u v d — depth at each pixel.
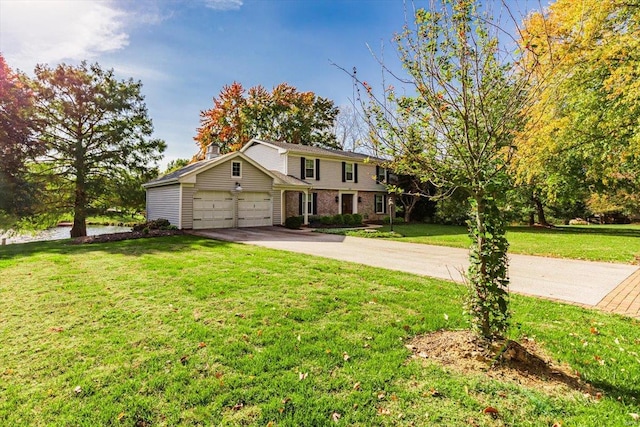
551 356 3.43
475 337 3.54
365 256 9.57
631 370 3.12
